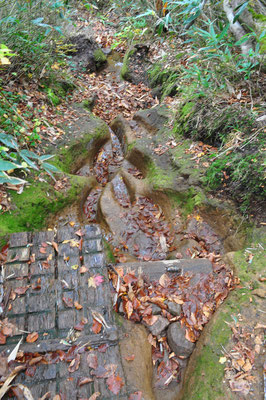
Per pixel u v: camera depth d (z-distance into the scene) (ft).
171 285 8.30
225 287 8.31
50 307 6.97
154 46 19.57
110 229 11.06
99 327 6.62
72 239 8.50
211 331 7.25
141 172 13.76
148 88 18.40
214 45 12.19
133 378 6.12
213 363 6.68
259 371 6.44
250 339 6.95
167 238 10.89
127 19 21.67
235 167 10.37
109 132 15.48
